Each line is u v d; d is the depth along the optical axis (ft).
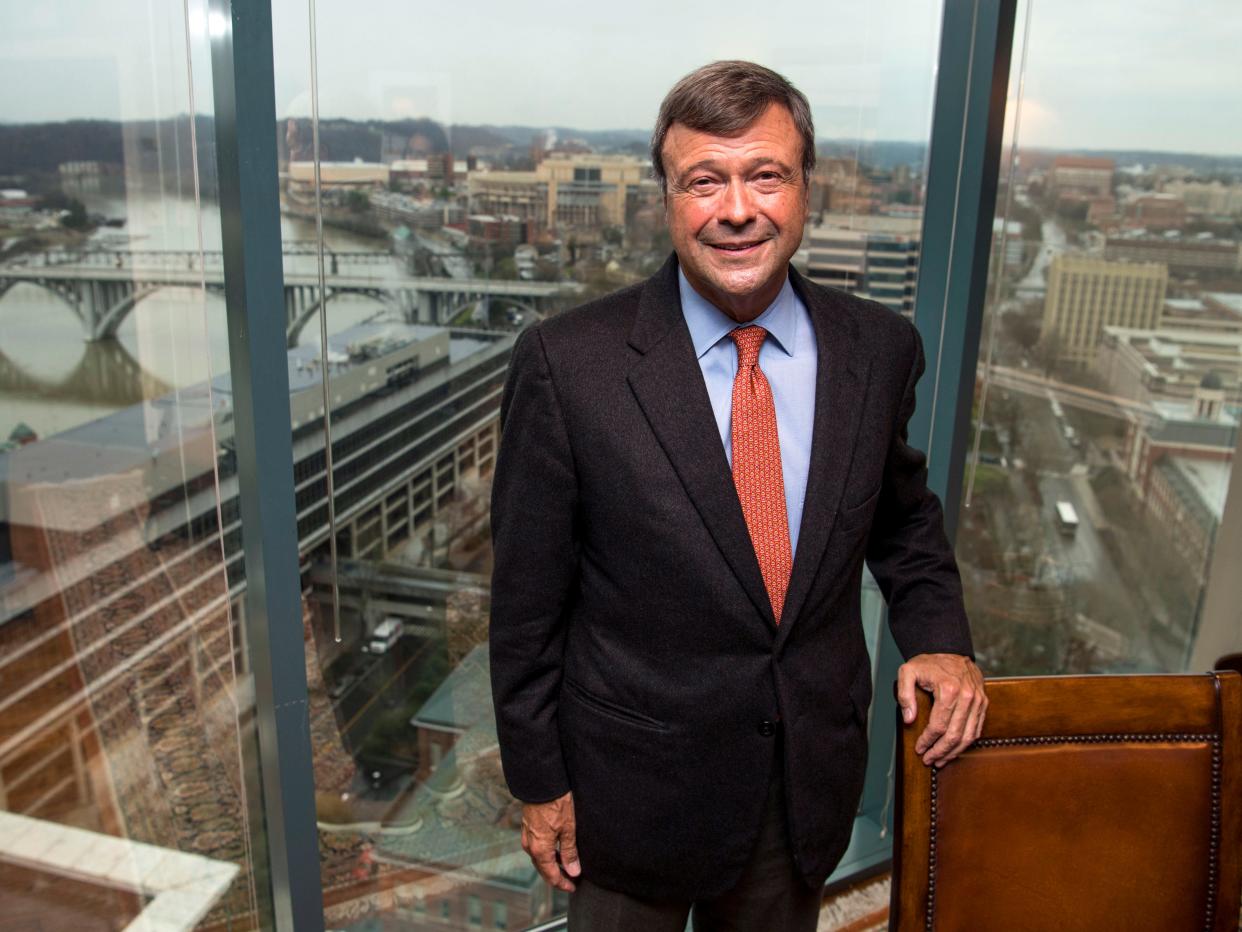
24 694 4.53
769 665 3.86
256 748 5.28
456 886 6.21
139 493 4.65
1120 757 4.02
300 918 5.28
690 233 3.61
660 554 3.76
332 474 5.07
